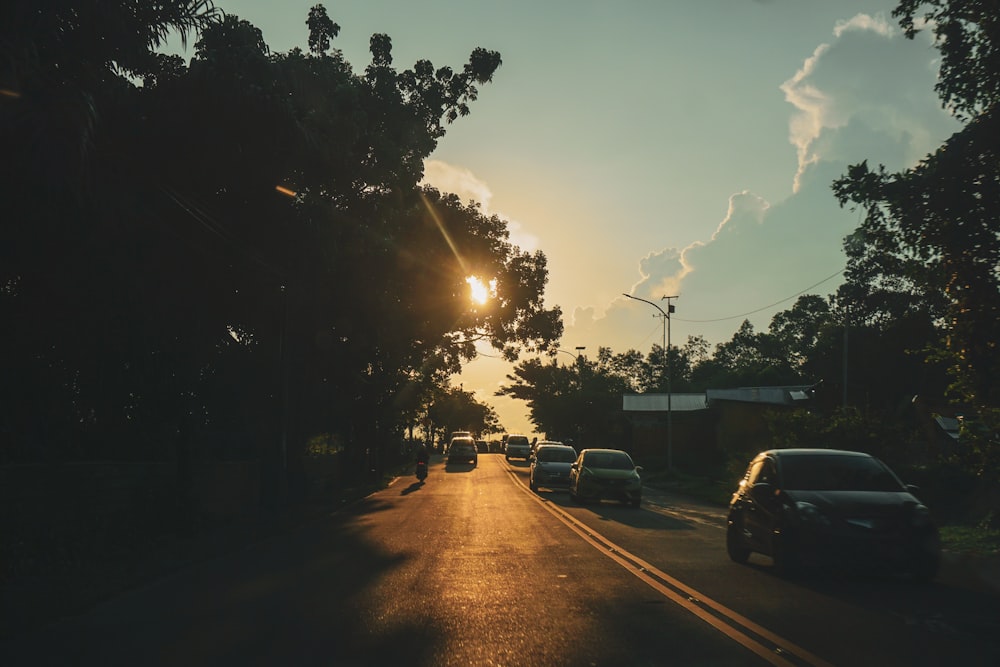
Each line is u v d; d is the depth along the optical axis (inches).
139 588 439.8
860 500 450.0
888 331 2162.9
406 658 282.0
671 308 1956.2
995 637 310.0
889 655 282.8
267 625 336.5
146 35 549.3
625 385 3973.9
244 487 981.2
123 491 649.0
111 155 549.6
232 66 574.9
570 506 1023.0
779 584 436.8
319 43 1114.1
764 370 3481.8
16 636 322.3
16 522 503.8
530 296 1609.3
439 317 1438.2
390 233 1234.0
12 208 482.9
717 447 2351.1
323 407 1279.5
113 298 571.2
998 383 599.2
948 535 653.3
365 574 475.2
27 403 569.0
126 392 645.3
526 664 273.9
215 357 776.9
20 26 459.2
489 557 545.3
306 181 706.8
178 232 620.1
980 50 557.0
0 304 530.0
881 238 596.7
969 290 571.8
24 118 424.8
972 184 537.6
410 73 1243.8
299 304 989.8
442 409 4185.5
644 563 516.4
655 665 271.9
